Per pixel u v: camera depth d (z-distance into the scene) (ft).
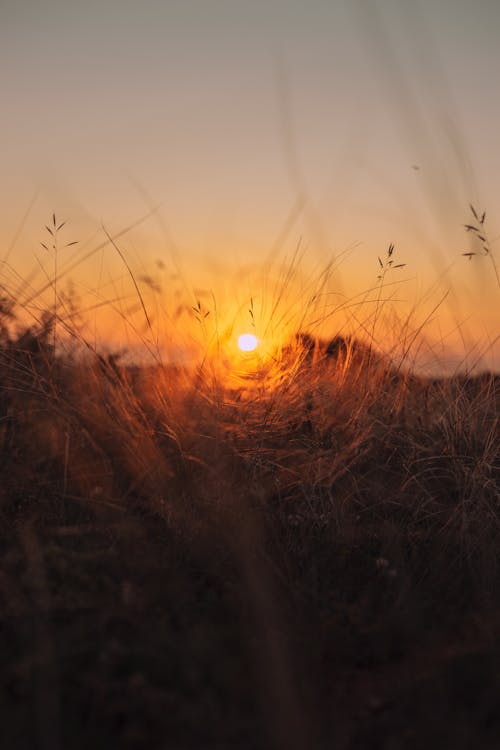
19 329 16.22
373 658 9.96
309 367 16.67
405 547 13.56
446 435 15.40
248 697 8.51
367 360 16.85
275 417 15.58
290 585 11.64
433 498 14.19
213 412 15.29
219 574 11.94
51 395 15.07
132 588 11.03
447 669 9.39
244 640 9.76
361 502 14.64
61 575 11.33
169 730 7.88
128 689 8.40
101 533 13.21
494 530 13.92
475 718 8.27
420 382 16.99
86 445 14.88
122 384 15.92
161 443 15.16
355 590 12.07
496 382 16.88
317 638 10.26
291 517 13.88
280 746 7.68
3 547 12.42
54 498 14.28
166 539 13.20
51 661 8.71
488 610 11.47
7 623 9.80
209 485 14.17
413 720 8.32
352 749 7.84
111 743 7.72
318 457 14.76
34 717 7.88
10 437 14.93
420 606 11.37
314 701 8.75
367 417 15.26
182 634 9.82
